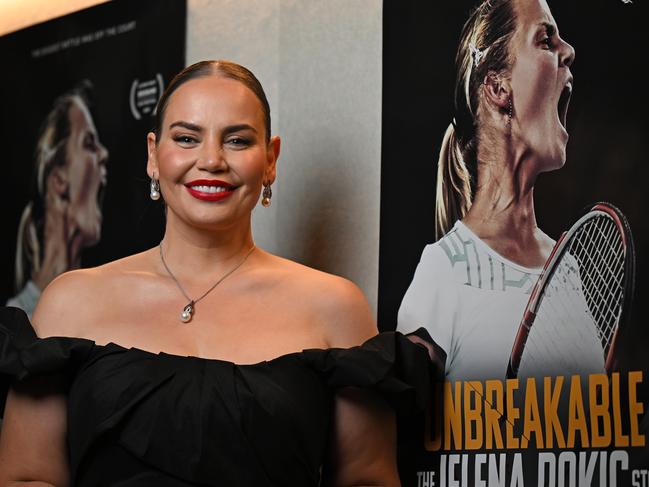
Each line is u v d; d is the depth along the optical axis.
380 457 2.41
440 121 2.66
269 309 2.42
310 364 2.32
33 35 3.51
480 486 2.49
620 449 2.29
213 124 2.40
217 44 3.16
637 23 2.36
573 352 2.38
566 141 2.44
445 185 2.63
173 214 2.48
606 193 2.37
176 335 2.37
